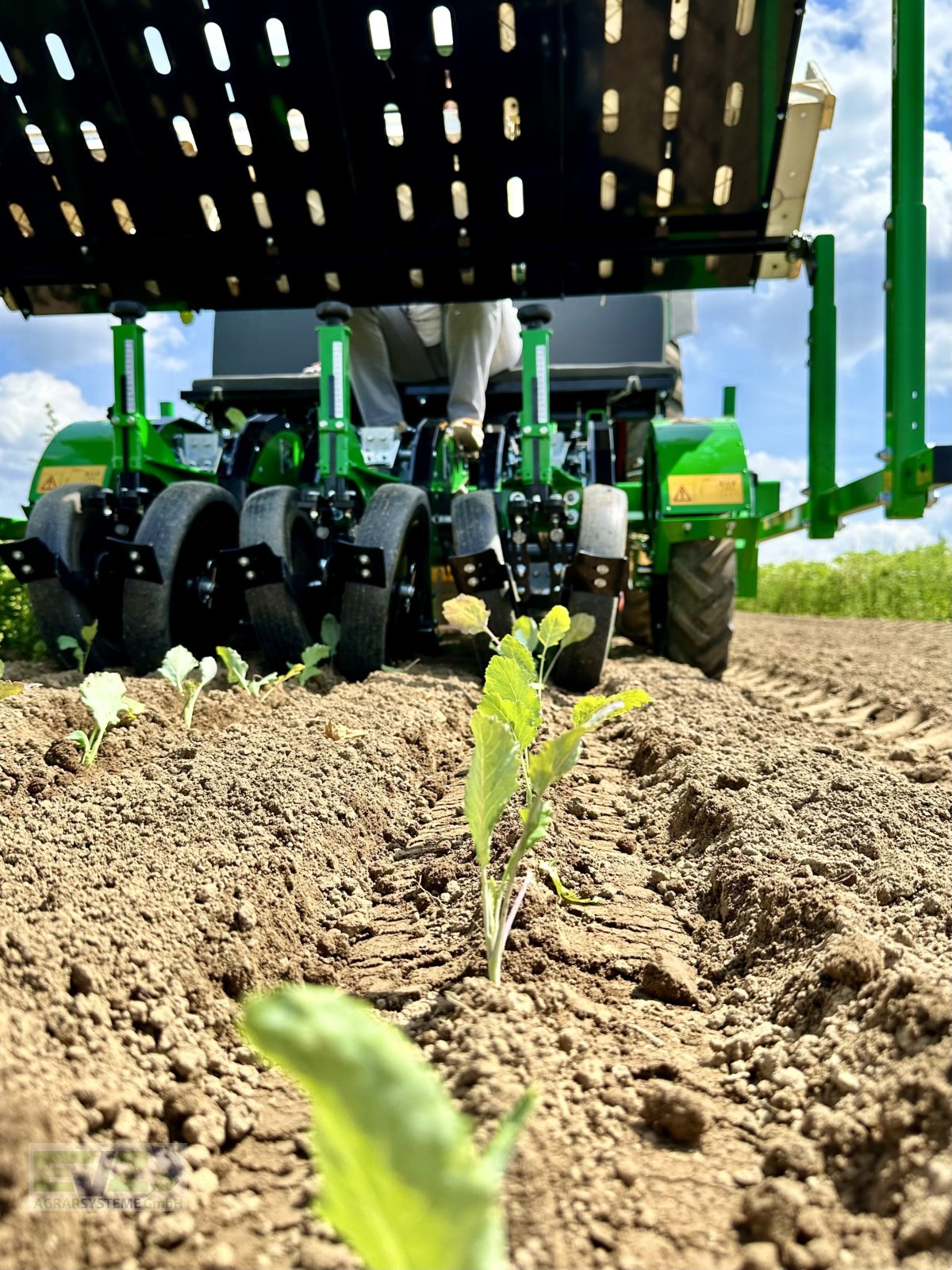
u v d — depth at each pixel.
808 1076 1.34
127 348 4.19
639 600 6.27
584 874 2.19
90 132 4.34
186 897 1.74
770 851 2.12
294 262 4.80
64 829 2.06
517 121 4.27
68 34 4.02
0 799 2.31
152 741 2.95
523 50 4.03
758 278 5.01
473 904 1.92
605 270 4.98
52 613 4.16
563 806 2.65
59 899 1.61
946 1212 0.97
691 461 4.72
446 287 4.94
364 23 3.99
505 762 1.60
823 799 2.55
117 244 4.75
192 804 2.25
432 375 5.90
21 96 4.19
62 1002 1.33
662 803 2.73
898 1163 1.08
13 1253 0.88
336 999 0.61
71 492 4.25
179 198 4.57
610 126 4.26
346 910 1.98
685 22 3.88
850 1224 1.03
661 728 3.31
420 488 4.64
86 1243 0.97
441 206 4.60
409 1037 1.45
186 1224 1.03
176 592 4.25
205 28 4.02
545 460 4.09
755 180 4.43
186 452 5.28
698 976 1.78
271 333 6.39
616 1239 1.03
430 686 3.97
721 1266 0.99
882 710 4.91
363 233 4.69
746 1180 1.15
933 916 1.74
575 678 4.26
